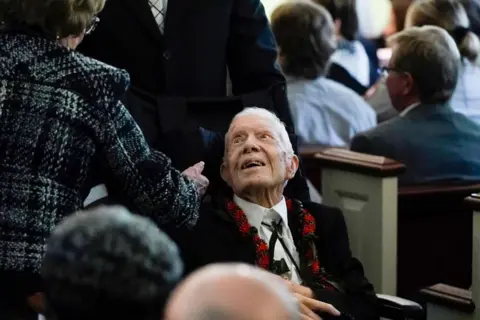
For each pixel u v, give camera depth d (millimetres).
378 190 9656
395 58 10664
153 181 6477
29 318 6645
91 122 6246
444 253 10398
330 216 8250
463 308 8805
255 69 8922
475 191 10328
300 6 11805
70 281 3869
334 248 8156
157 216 6625
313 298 7695
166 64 8648
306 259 7973
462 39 12547
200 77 8773
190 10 8711
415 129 10500
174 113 8312
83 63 6324
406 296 10398
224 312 3547
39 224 6141
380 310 8062
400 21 16641
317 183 11320
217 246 7797
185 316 3562
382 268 9742
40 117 6172
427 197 10203
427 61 10445
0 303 6234
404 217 10250
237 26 8945
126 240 3906
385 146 10461
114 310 3879
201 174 8180
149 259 3898
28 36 6293
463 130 10625
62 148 6184
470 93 12609
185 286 3656
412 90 10625
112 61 8688
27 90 6188
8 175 6133
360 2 16469
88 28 6602
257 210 7969
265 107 8656
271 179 7867
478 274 8727
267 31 9031
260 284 3611
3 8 6285
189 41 8719
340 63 15031
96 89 6266
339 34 15094
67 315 3916
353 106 12023
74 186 6273
